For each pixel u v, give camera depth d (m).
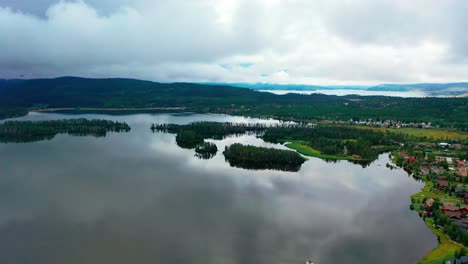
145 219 192.62
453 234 167.00
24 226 183.12
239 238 172.38
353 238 173.62
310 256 156.38
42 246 162.50
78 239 169.38
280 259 153.75
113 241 167.75
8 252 157.38
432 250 158.62
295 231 180.88
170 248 161.62
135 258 152.75
